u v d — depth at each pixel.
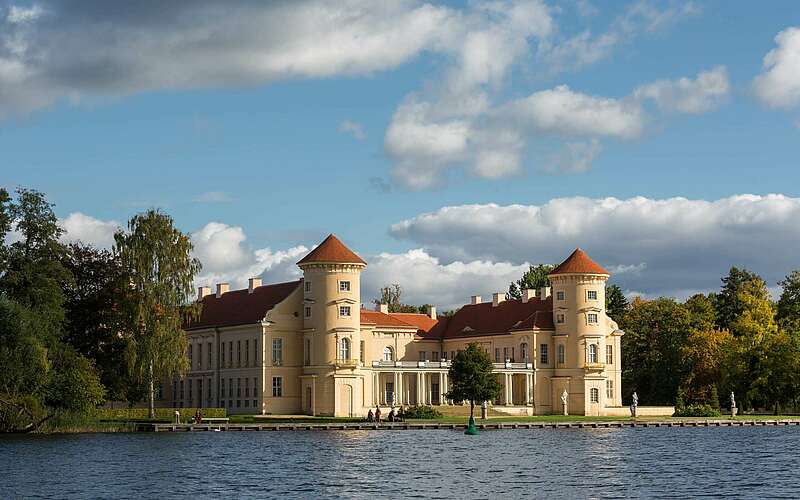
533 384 164.75
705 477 77.25
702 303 184.62
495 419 146.25
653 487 72.06
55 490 70.25
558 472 79.94
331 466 83.69
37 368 108.94
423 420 140.75
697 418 148.50
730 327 178.88
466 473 79.25
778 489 71.31
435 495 68.44
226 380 160.88
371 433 123.75
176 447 100.31
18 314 108.69
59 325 118.38
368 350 169.38
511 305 177.25
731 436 120.00
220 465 84.38
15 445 101.38
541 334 166.25
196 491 70.06
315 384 152.75
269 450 97.62
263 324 153.00
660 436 119.56
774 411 163.00
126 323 131.88
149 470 80.81
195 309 135.50
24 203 120.50
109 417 136.38
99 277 138.75
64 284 129.50
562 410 164.38
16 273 116.12
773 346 155.25
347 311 153.88
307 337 154.88
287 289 158.12
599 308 165.75
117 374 133.50
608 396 169.38
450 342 181.25
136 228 131.88
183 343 130.62
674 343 171.38
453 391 140.50
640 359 182.00
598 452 96.50
